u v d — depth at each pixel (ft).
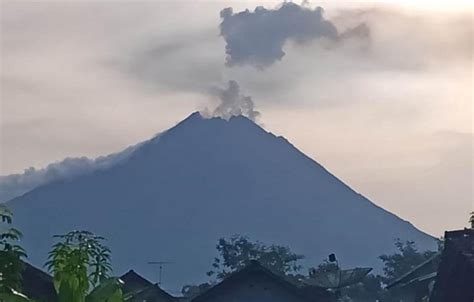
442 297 134.51
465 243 131.85
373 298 287.28
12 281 74.49
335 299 211.20
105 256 78.74
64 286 76.28
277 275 184.14
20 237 75.87
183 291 286.46
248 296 184.14
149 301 197.16
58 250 77.36
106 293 77.30
